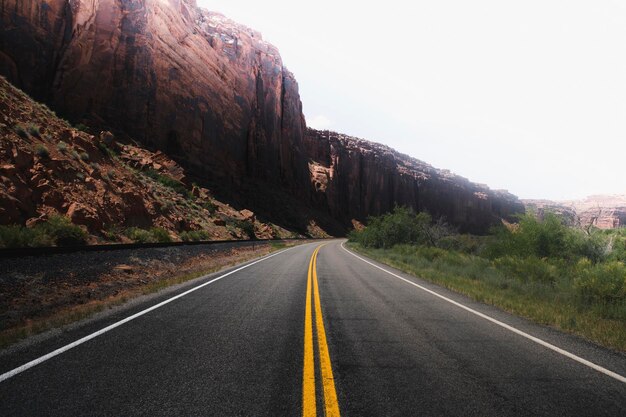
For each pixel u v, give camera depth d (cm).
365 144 15375
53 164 1531
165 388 313
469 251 3053
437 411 284
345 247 4366
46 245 1009
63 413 266
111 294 799
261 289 917
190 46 5991
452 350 450
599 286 806
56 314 621
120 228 1658
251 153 7506
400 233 3712
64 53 3988
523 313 695
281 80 9612
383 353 429
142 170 3488
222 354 408
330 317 621
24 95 2011
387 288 1003
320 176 11081
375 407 286
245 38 8619
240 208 5684
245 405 284
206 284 980
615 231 1595
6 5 3550
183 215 2816
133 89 4606
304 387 321
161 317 585
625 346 482
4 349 411
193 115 5519
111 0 4550
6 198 1107
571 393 329
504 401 307
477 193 18175
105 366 362
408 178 15088
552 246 1573
